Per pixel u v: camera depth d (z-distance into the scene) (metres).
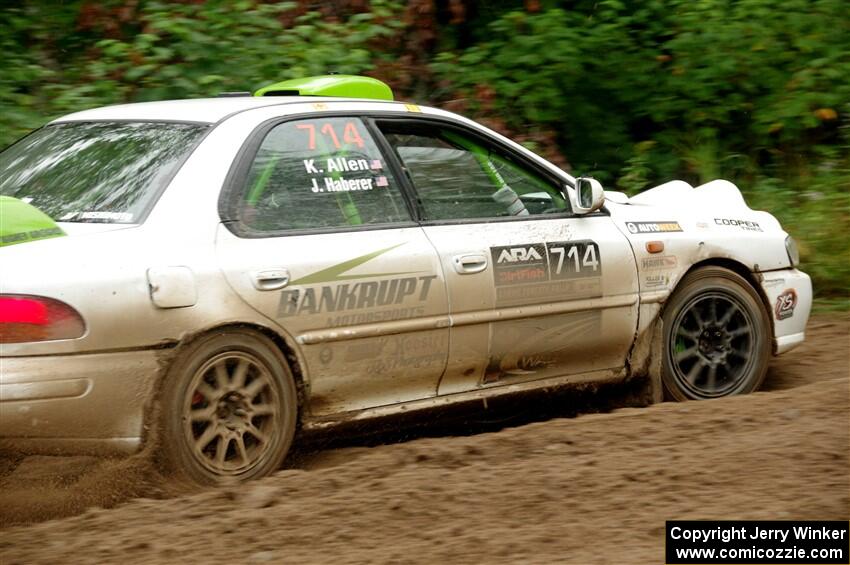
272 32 22.59
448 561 9.27
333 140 13.05
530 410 15.06
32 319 10.63
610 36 25.19
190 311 11.38
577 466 11.58
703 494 10.72
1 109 20.25
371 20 23.83
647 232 14.96
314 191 12.68
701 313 15.42
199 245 11.63
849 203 23.25
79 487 11.30
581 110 26.19
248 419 11.87
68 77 22.22
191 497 10.88
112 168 12.38
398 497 10.67
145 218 11.62
